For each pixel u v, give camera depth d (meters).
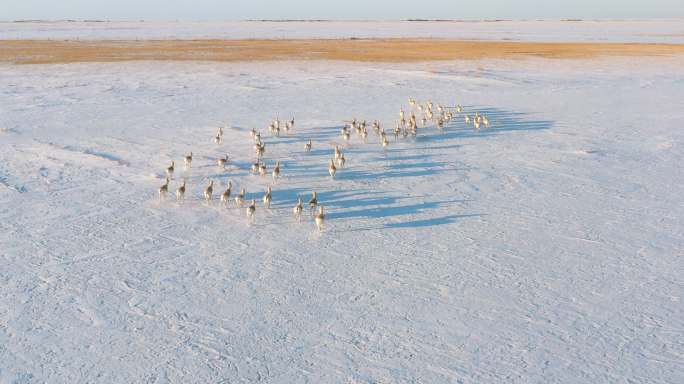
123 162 26.59
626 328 13.57
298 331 13.45
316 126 34.78
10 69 60.00
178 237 18.64
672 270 16.41
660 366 12.18
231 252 17.59
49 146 28.91
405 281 15.81
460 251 17.72
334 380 11.76
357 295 15.06
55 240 18.20
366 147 30.16
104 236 18.61
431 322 13.84
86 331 13.35
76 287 15.28
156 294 14.99
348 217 20.59
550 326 13.67
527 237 18.73
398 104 41.97
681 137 31.67
